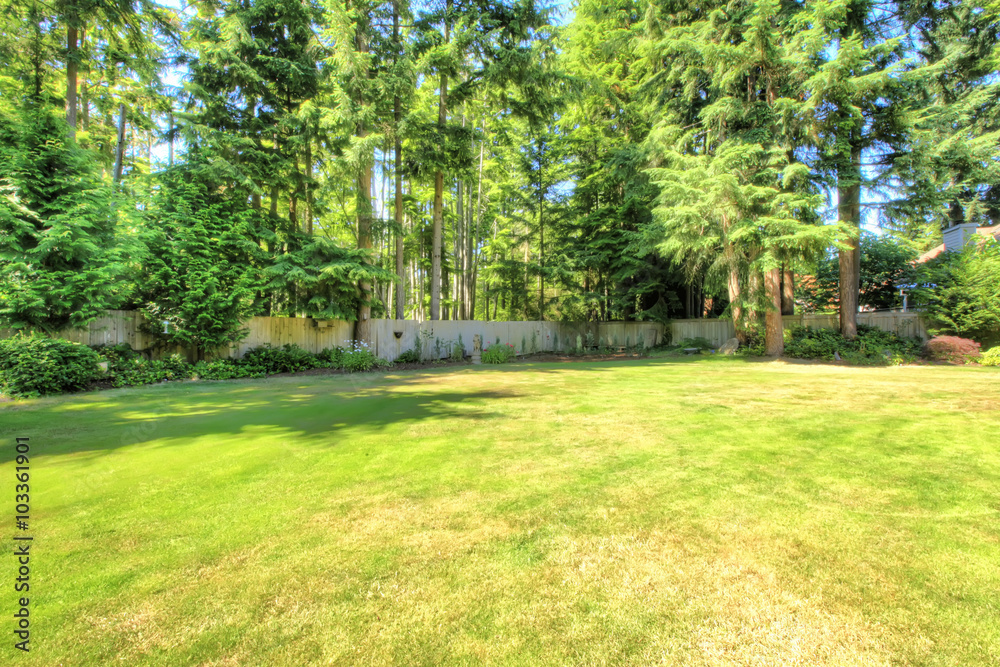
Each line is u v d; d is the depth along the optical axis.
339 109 11.00
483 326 16.47
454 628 1.57
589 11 18.42
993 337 12.70
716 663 1.41
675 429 4.56
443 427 4.70
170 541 2.20
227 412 5.63
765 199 11.73
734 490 2.85
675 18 15.39
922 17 13.64
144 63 11.66
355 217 18.02
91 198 8.54
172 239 10.15
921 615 1.63
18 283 7.61
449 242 22.83
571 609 1.68
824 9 10.77
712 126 13.92
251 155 11.38
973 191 17.95
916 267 15.47
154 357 10.07
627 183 16.38
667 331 18.88
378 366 12.50
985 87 14.16
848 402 6.12
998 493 2.79
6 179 7.72
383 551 2.11
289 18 11.74
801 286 20.19
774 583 1.84
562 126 19.59
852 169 12.43
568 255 18.53
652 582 1.85
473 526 2.37
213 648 1.47
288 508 2.61
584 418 5.15
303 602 1.72
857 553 2.07
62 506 2.62
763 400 6.35
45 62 11.55
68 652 1.44
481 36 12.58
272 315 12.70
